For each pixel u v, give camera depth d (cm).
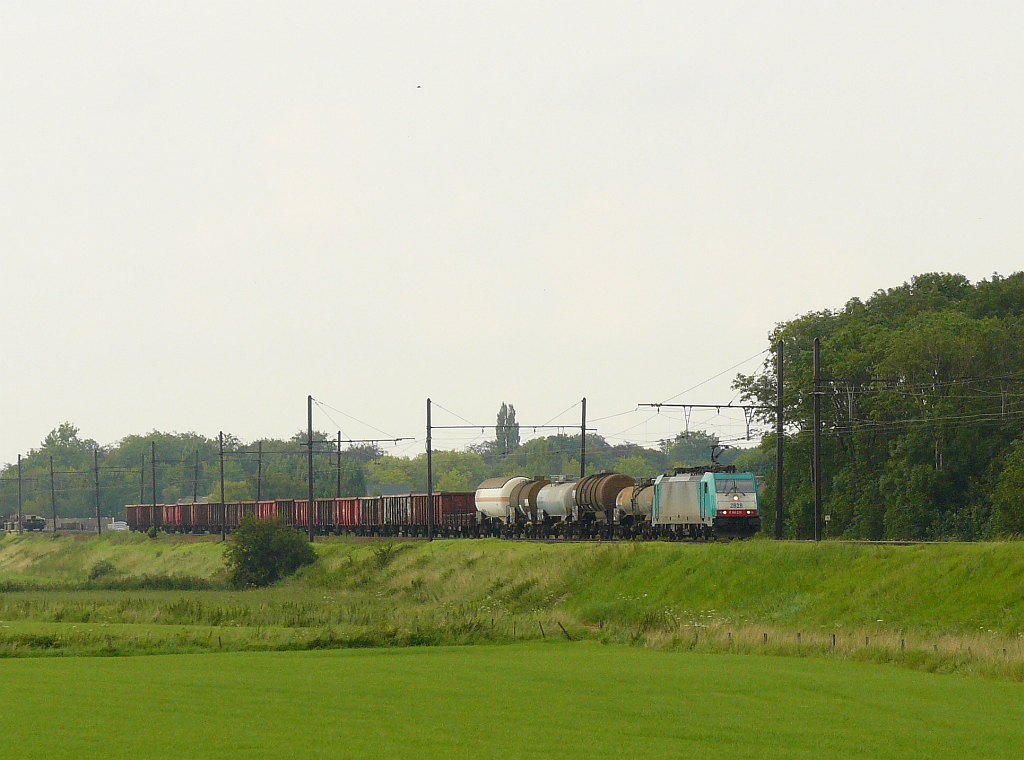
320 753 7200
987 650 11712
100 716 8425
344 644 14150
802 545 18225
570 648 13988
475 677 10700
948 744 7625
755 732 8000
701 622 16125
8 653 12756
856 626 14825
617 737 7806
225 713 8600
